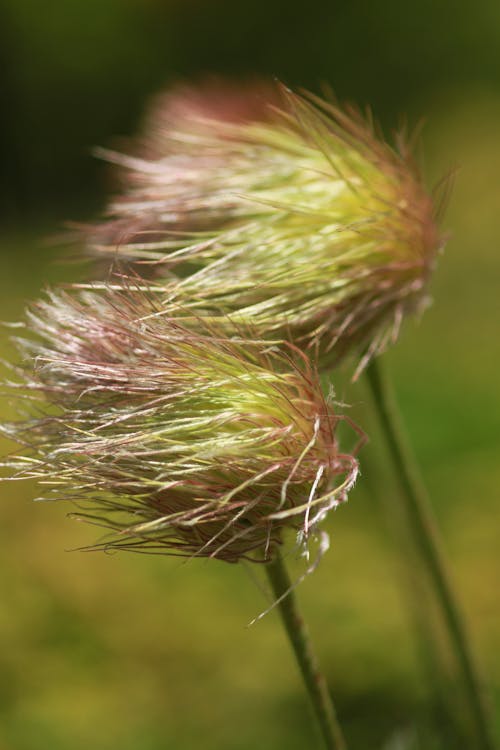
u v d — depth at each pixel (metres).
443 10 1.87
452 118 1.67
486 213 1.30
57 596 0.64
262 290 0.35
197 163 0.37
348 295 0.35
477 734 0.37
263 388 0.32
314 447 0.32
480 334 0.99
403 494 0.37
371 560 0.63
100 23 1.79
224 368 0.32
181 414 0.32
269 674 0.57
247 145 0.37
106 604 0.64
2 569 0.66
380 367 0.37
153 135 0.40
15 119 1.74
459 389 0.87
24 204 1.66
